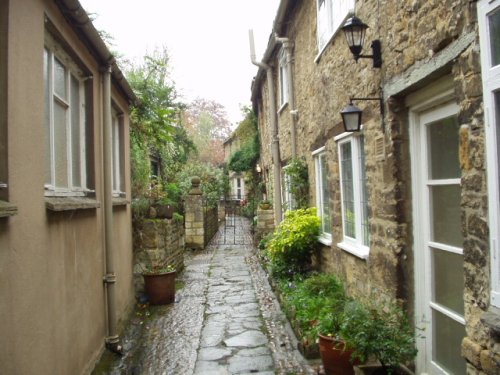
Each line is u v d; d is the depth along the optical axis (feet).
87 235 13.74
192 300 22.21
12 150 8.44
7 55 8.38
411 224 11.66
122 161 20.42
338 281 17.47
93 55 14.83
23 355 8.59
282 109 32.48
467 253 7.93
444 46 8.76
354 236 16.52
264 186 47.85
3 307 7.78
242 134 59.67
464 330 9.60
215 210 56.13
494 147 6.91
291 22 27.71
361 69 14.26
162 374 13.24
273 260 23.76
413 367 11.48
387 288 12.30
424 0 9.56
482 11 7.12
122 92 19.38
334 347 11.28
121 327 17.48
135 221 22.67
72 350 11.80
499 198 6.89
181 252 30.78
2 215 7.43
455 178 9.83
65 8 11.47
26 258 8.89
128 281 20.30
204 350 15.08
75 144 14.26
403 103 11.66
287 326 17.39
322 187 22.15
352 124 13.41
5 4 8.43
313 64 22.16
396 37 11.19
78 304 12.50
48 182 11.29
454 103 9.75
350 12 14.90
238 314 19.36
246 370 13.23
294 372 12.95
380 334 9.87
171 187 37.29
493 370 7.17
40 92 10.02
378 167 12.90
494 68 6.84
